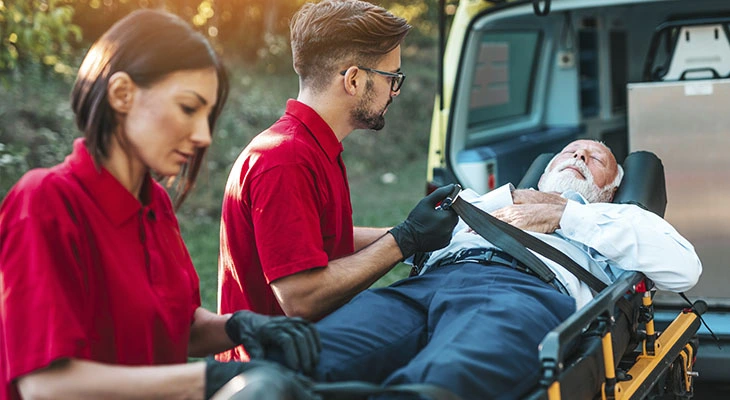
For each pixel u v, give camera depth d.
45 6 7.12
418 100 16.14
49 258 1.86
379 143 14.59
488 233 3.03
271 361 2.24
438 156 4.88
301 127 2.83
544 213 3.23
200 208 9.92
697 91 3.85
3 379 1.90
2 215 1.91
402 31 2.86
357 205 10.89
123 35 1.93
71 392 1.83
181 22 1.98
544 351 2.17
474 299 2.64
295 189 2.70
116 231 2.00
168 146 1.96
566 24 6.13
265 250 2.69
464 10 4.90
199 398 1.93
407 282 2.95
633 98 3.96
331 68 2.83
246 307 2.92
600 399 2.69
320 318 2.79
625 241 3.01
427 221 2.89
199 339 2.38
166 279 2.12
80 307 1.92
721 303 3.88
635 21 6.86
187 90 1.94
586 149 3.70
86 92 1.95
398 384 2.20
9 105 10.20
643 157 3.75
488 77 5.49
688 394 3.40
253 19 16.48
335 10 2.82
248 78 14.69
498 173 5.01
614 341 2.81
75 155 1.99
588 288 3.09
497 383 2.27
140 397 1.88
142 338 2.03
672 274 3.01
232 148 11.82
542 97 6.28
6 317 1.83
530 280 2.88
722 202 3.86
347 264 2.78
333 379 2.38
